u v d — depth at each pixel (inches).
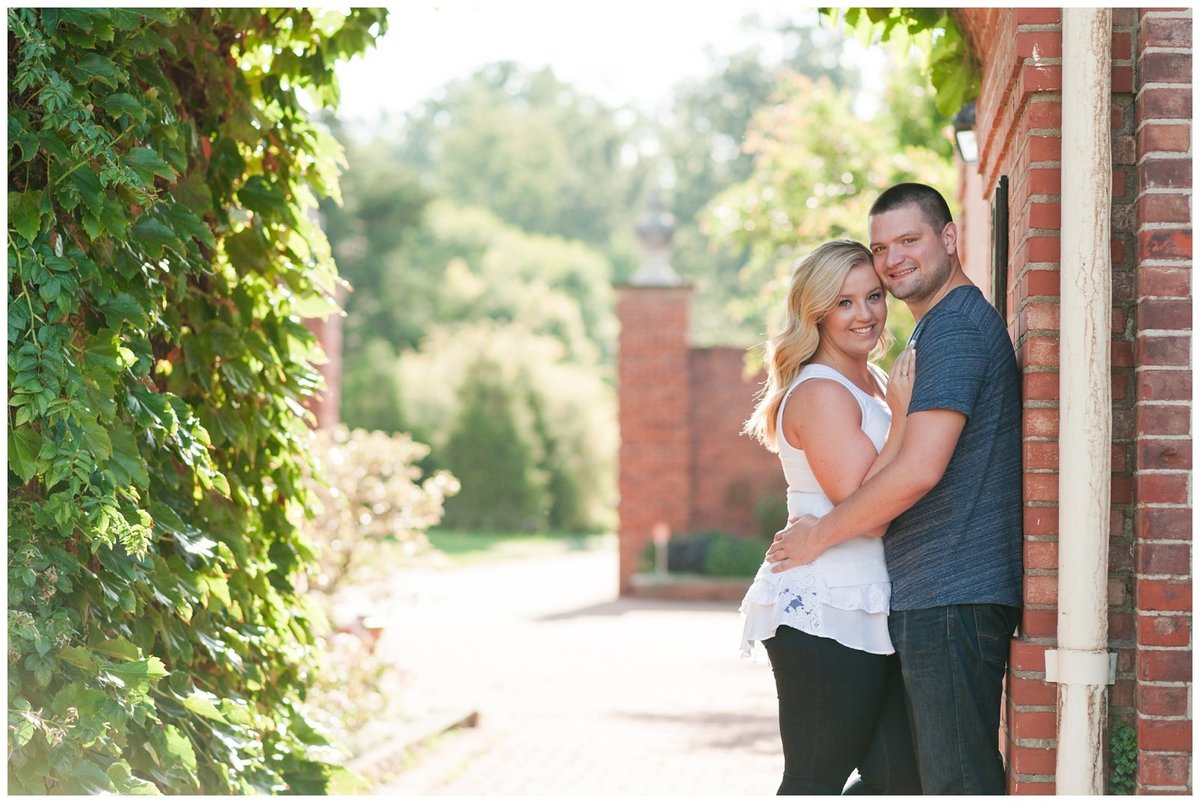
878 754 154.2
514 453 1413.6
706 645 516.7
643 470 788.6
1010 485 142.9
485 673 436.8
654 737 324.2
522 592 793.6
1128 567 138.4
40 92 127.3
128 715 129.9
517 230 2135.8
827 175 547.5
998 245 169.3
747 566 746.8
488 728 335.3
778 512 780.0
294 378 182.2
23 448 124.3
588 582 877.2
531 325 1825.8
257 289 178.9
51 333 125.4
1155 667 131.8
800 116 557.3
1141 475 133.1
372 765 258.1
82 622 136.3
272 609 179.2
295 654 184.5
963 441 141.7
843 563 146.1
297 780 180.9
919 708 142.9
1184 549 132.0
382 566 339.3
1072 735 133.3
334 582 334.0
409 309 1772.9
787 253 596.4
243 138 170.9
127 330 141.8
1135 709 136.4
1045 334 140.4
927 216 144.6
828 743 147.3
